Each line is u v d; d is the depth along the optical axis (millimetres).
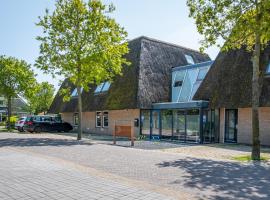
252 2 12664
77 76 22344
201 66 25375
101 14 22172
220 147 17219
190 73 26062
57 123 32875
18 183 7797
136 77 25641
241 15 12836
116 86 27781
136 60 27047
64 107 36344
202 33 13539
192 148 16688
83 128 33906
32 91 38031
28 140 20641
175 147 17234
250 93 18094
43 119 32312
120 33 22906
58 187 7430
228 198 6742
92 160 11852
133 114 26500
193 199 6586
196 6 13367
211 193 7133
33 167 10031
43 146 16656
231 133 20469
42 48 22188
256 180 8492
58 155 13125
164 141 21375
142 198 6508
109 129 29484
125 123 27422
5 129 39125
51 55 22250
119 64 22953
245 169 10133
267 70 18188
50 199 6434
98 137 25250
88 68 22234
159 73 27203
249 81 18609
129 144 18891
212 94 20469
